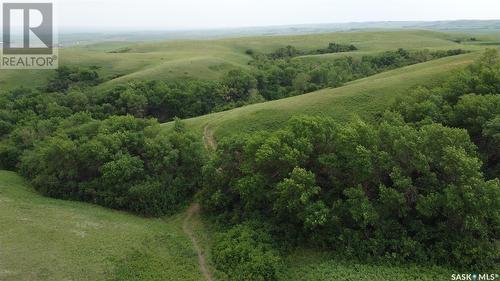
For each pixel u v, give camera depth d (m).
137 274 31.38
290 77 111.25
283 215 37.91
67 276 29.44
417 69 76.00
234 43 178.88
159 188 45.59
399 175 34.78
